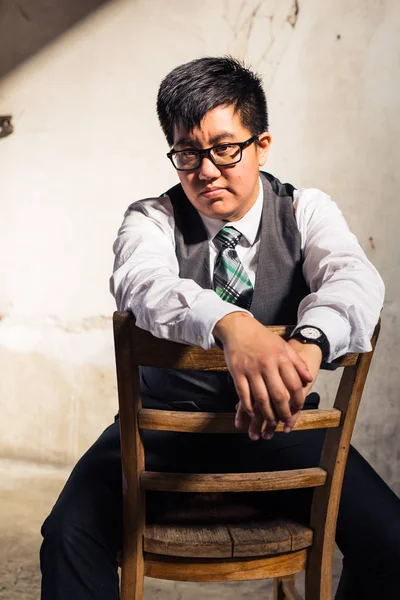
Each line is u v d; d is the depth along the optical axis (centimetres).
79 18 329
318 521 147
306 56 311
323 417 139
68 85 333
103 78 329
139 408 137
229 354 123
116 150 332
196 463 167
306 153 315
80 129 334
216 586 249
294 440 169
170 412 136
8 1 334
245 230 180
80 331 343
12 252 346
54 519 149
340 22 307
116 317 130
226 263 179
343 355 137
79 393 346
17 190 343
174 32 321
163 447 168
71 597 144
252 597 242
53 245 342
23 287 347
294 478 142
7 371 352
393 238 311
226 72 160
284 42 312
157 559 144
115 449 162
